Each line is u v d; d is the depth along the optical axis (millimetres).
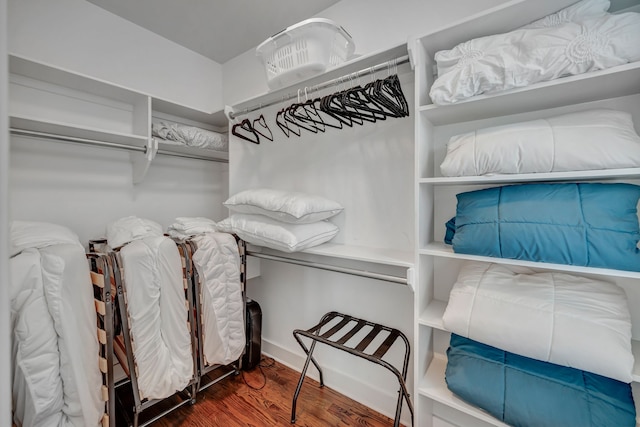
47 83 1458
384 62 1194
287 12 1703
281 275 1906
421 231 1106
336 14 1630
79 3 1579
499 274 1037
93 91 1569
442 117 1156
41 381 953
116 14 1719
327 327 1688
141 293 1212
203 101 2199
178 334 1338
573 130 830
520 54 855
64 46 1526
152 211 1914
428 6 1330
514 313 886
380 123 1452
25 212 1411
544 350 816
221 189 2338
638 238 756
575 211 812
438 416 1238
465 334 963
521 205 891
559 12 875
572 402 797
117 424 1384
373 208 1487
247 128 1811
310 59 1250
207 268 1466
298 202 1322
